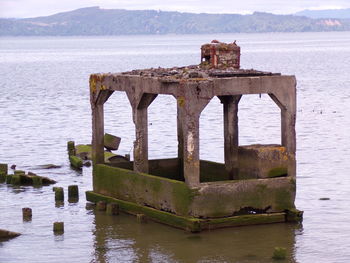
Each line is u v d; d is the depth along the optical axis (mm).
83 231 39125
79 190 49500
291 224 39219
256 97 111625
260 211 39000
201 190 37219
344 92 121062
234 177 42312
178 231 37938
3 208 44562
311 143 67375
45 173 55844
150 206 40125
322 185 49344
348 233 38156
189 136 36688
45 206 44875
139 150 40938
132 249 35875
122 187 42219
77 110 99562
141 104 40375
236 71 39938
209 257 34438
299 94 118812
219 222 37844
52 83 155625
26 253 35844
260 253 34938
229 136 42156
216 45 43281
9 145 69438
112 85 42156
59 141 71938
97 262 34281
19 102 112312
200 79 36906
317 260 34156
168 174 45188
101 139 44562
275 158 39000
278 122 83438
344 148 64188
